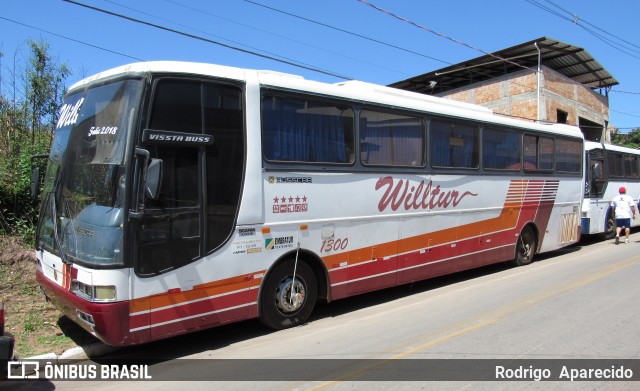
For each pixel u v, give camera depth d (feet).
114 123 17.31
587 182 49.60
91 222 17.06
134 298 16.56
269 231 20.42
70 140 19.45
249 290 19.89
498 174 33.47
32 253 28.58
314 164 22.03
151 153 17.08
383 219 25.30
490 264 34.88
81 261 16.96
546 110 92.27
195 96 18.21
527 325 21.36
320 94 22.30
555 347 18.45
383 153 25.32
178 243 17.69
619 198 51.49
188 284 17.94
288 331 21.54
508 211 34.78
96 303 16.16
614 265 36.60
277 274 21.09
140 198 16.60
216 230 18.74
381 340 19.88
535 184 37.52
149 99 17.03
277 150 20.72
